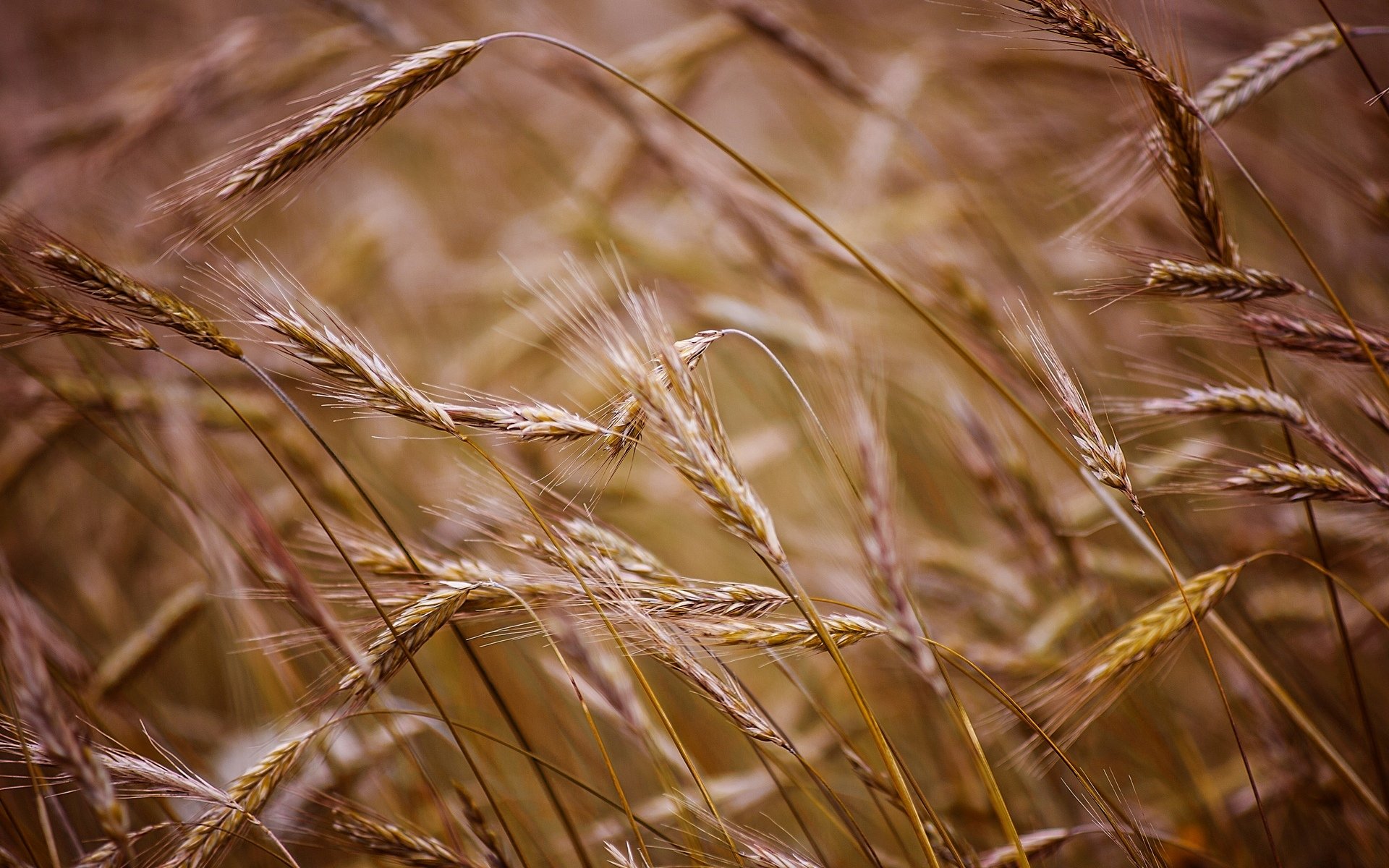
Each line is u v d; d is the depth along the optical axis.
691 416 1.54
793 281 1.79
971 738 1.57
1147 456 1.83
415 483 1.91
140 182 2.02
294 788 1.60
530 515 1.59
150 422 1.72
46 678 1.52
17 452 1.89
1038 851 1.62
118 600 2.01
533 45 1.95
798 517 2.07
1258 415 1.60
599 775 1.75
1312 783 1.68
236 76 2.00
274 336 1.56
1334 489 1.59
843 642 1.57
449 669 1.80
